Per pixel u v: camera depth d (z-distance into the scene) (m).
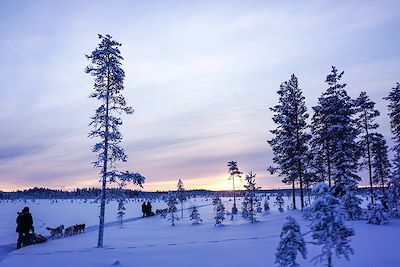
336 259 14.02
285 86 41.59
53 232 29.91
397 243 16.92
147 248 20.53
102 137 24.59
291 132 40.66
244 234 26.09
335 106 34.16
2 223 43.88
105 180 24.03
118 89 25.75
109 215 62.06
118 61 25.88
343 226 10.51
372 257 14.00
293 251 11.13
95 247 22.06
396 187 33.25
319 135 38.66
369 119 39.84
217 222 37.47
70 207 94.44
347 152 32.25
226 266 13.89
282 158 40.44
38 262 16.72
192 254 17.25
